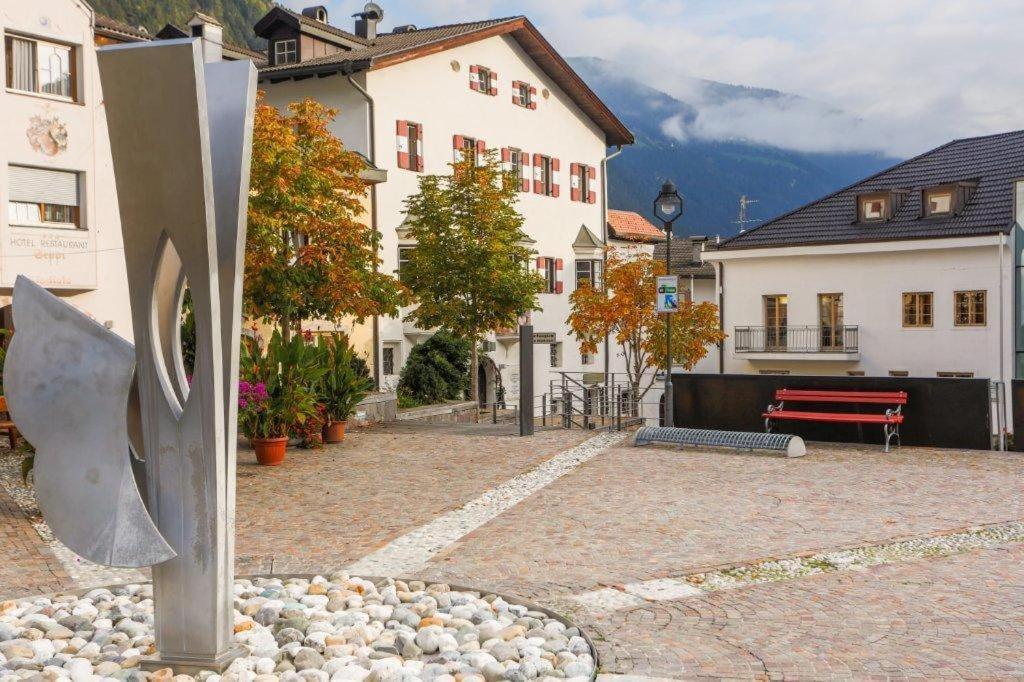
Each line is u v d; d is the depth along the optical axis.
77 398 5.66
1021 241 37.66
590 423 21.02
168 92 5.25
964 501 11.19
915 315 40.66
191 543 5.65
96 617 6.74
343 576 7.62
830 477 13.00
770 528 9.79
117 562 5.59
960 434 15.49
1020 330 37.88
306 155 20.84
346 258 21.42
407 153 34.06
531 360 18.19
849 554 8.66
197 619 5.67
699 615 6.81
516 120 39.75
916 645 6.11
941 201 40.22
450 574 8.05
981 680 5.46
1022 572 8.01
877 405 16.17
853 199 43.47
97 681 5.39
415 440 17.78
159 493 5.67
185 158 5.33
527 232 40.31
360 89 32.06
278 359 15.05
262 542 9.43
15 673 5.52
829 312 42.97
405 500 11.71
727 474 13.31
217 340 5.59
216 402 5.60
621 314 32.28
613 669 5.64
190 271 5.50
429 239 29.23
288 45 34.84
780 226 44.41
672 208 17.88
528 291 29.48
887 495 11.62
